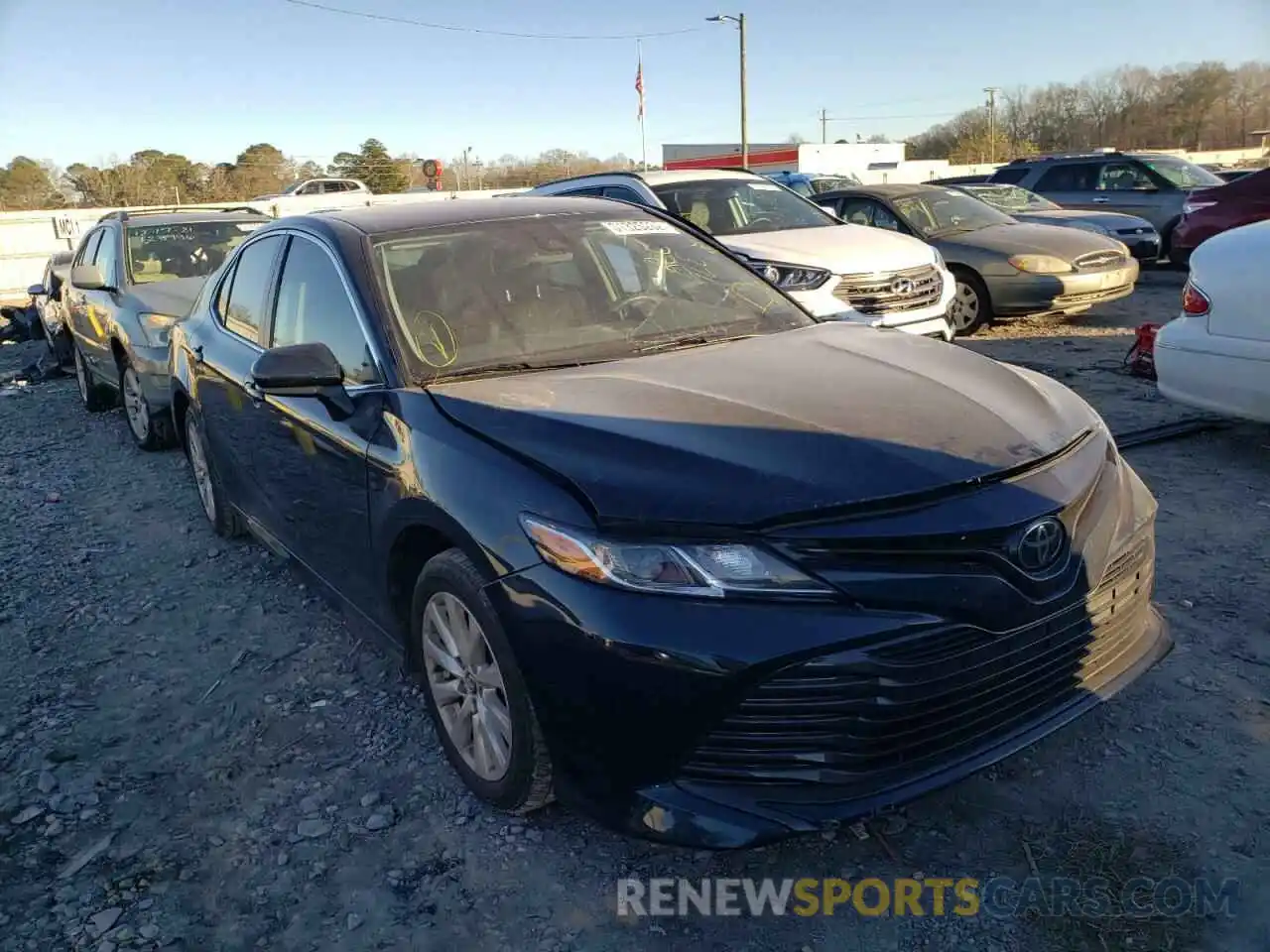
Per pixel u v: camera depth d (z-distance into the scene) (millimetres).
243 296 4570
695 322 3707
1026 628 2434
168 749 3381
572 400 2896
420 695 3609
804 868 2643
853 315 7621
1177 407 6664
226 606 4508
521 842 2797
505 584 2537
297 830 2906
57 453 7582
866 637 2268
